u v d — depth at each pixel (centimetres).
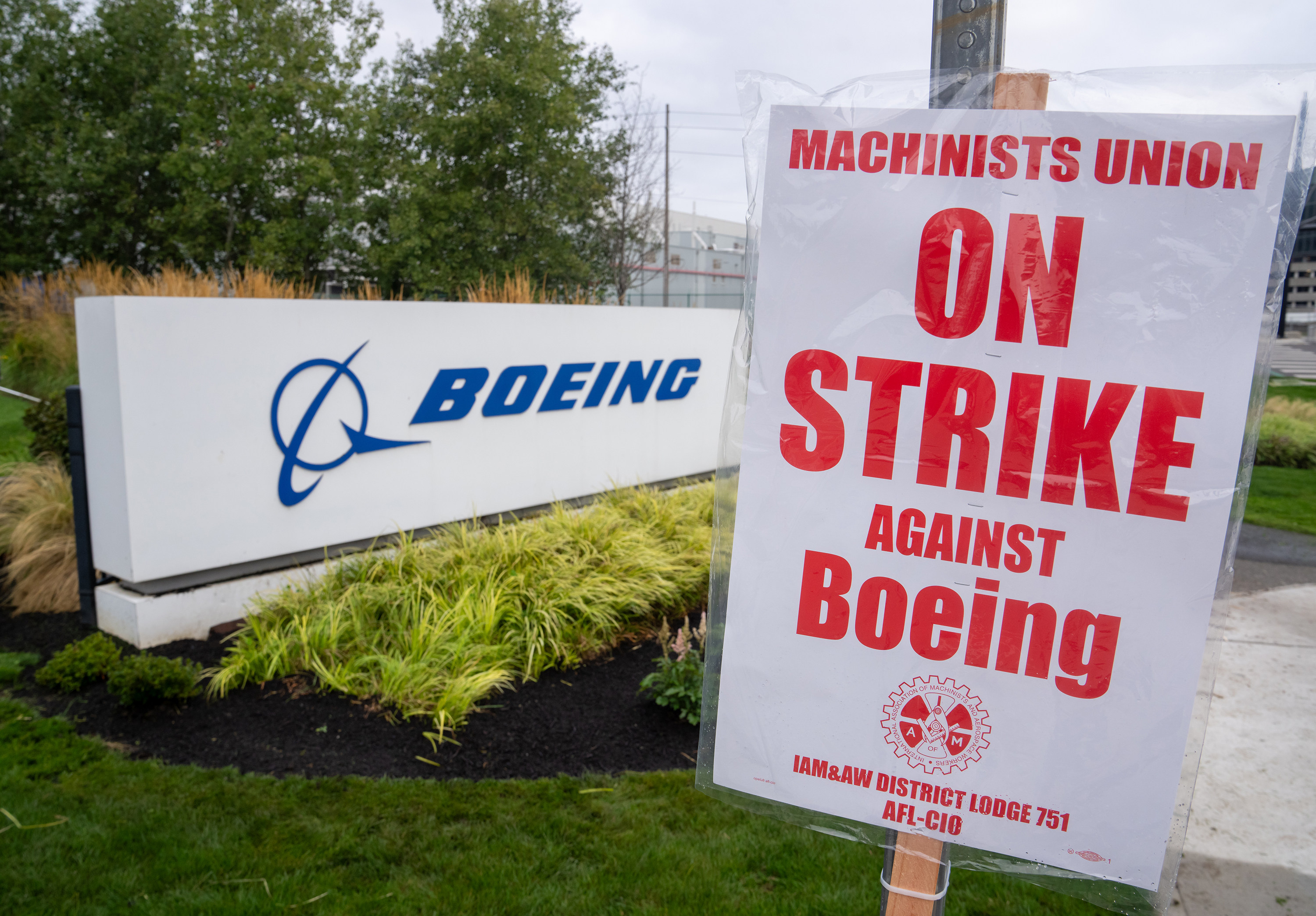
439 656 457
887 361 153
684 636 447
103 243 2259
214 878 292
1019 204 144
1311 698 479
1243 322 137
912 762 157
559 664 491
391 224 2206
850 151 152
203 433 519
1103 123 140
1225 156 136
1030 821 151
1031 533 147
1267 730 441
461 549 578
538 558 561
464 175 2439
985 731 153
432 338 650
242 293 771
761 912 284
